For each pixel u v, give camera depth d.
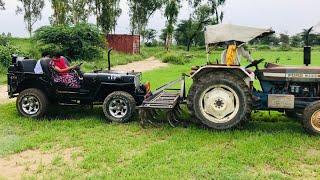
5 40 28.83
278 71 8.44
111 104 9.01
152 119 8.97
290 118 9.34
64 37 28.91
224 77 8.19
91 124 8.79
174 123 8.72
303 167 6.25
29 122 8.87
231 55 8.44
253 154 6.70
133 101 8.90
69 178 5.74
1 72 18.94
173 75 19.38
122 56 34.56
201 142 7.39
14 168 6.26
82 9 50.69
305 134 7.97
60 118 9.43
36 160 6.59
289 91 8.52
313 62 25.72
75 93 9.37
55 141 7.61
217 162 6.34
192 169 6.00
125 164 6.32
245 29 8.34
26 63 9.55
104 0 53.16
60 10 50.47
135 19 66.56
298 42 57.00
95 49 29.91
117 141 7.52
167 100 8.95
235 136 7.79
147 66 27.77
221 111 8.21
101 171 6.02
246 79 8.23
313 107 7.84
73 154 6.73
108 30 53.97
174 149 6.99
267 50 52.62
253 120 9.22
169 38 55.09
